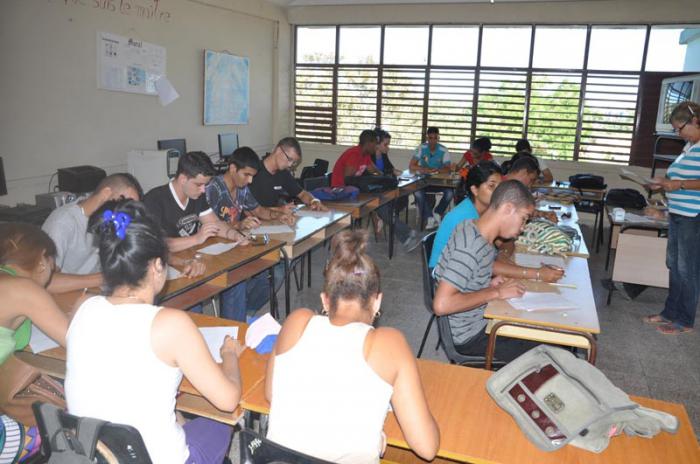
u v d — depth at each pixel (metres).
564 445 1.35
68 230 2.25
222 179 3.34
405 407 1.18
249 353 1.77
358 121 8.32
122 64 5.44
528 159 3.30
